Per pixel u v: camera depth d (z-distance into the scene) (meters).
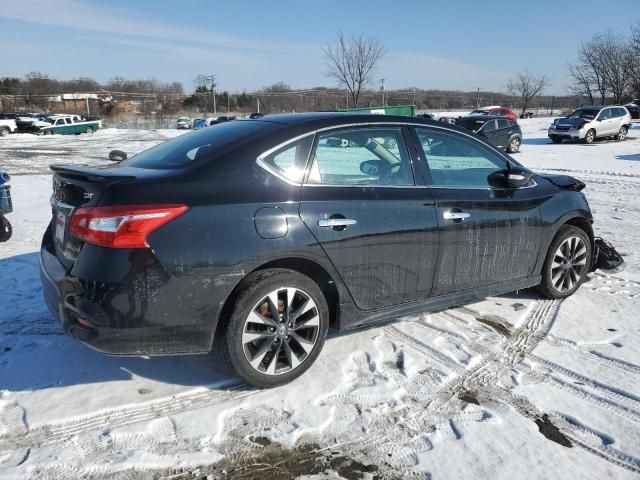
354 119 3.46
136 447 2.62
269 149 3.11
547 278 4.47
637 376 3.35
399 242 3.42
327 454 2.62
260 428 2.79
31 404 2.96
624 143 23.59
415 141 3.67
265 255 2.93
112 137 34.16
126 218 2.66
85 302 2.68
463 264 3.81
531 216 4.17
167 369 3.36
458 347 3.72
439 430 2.80
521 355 3.62
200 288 2.79
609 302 4.58
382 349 3.67
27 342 3.70
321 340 3.26
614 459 2.59
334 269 3.20
